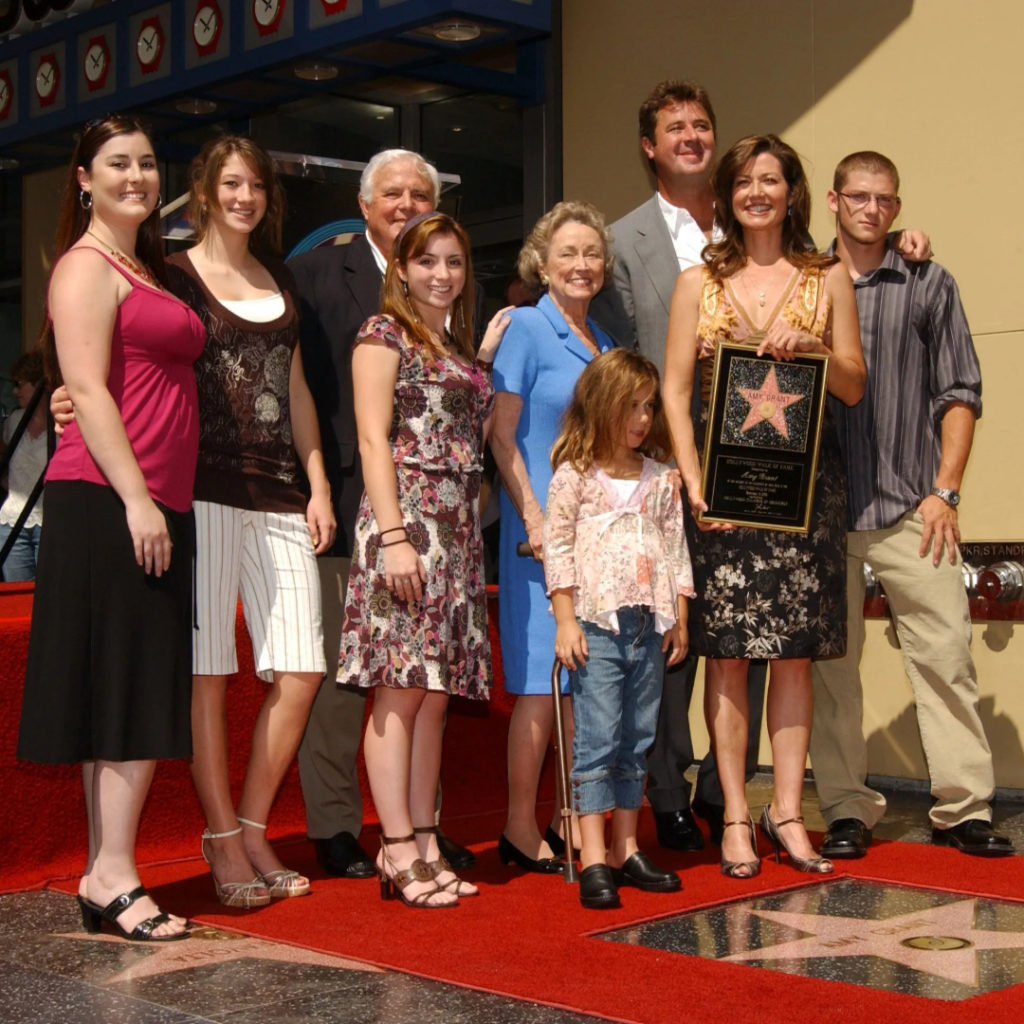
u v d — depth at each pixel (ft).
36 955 11.25
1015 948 11.10
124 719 11.44
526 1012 9.50
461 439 13.24
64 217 12.37
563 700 14.34
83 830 14.47
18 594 17.87
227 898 12.81
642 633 13.05
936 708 15.17
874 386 15.28
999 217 18.81
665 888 13.03
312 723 14.65
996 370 18.85
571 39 23.12
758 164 14.02
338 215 21.59
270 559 13.17
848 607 15.34
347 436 14.65
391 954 10.98
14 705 13.97
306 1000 9.86
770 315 14.03
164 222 17.51
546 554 13.15
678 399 14.26
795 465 13.85
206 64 23.97
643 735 13.30
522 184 23.90
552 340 14.44
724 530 13.92
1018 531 18.65
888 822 16.90
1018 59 18.61
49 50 27.45
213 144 13.30
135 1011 9.66
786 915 12.25
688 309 14.30
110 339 11.65
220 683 13.05
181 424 12.07
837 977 10.39
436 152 25.39
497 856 15.28
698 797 16.28
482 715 16.55
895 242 15.55
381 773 12.91
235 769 15.78
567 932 11.61
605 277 15.33
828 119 20.35
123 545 11.51
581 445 13.19
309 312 14.78
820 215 20.52
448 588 12.92
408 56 22.16
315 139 26.40
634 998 9.70
